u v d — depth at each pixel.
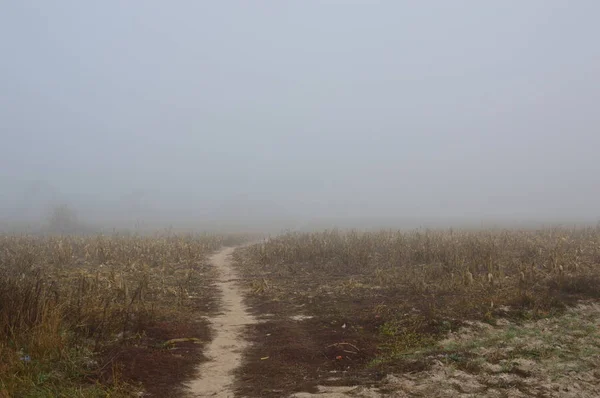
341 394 7.23
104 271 17.97
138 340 9.84
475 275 15.90
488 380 7.76
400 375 8.09
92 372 7.77
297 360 9.20
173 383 7.82
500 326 11.13
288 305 14.16
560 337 10.03
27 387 6.79
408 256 20.72
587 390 7.28
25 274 14.72
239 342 10.46
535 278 14.98
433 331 10.91
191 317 12.48
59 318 9.31
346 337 10.62
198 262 23.08
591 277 14.44
